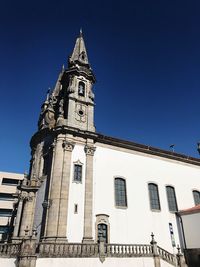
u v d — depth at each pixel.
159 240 25.11
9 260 15.43
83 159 25.02
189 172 32.88
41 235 21.20
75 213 21.88
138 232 24.30
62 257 16.08
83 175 24.17
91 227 21.86
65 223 20.89
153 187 28.56
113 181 25.77
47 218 21.09
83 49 34.62
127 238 23.41
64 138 24.94
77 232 21.14
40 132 29.75
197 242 24.92
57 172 23.02
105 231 22.83
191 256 24.91
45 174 26.25
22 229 23.94
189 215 26.61
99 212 23.25
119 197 25.41
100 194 24.23
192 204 30.42
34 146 30.97
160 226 26.03
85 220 21.89
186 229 26.48
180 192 30.31
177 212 27.95
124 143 28.67
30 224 24.48
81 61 32.19
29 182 26.25
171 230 26.50
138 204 25.98
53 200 21.67
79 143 25.59
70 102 27.83
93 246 17.58
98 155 26.31
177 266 20.34
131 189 26.48
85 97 29.50
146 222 25.34
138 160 29.00
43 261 15.38
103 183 25.02
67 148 24.41
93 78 31.78
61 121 26.36
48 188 22.97
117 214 24.12
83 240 20.86
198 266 24.00
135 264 18.17
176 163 32.38
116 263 17.56
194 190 31.80
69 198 22.31
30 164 31.39
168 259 20.14
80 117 27.67
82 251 16.97
